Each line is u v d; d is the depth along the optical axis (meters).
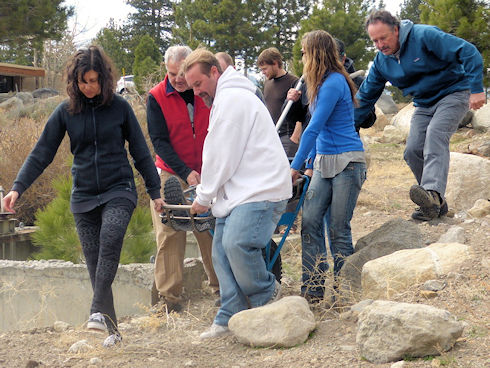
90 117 3.65
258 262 3.71
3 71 27.27
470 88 4.88
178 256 4.73
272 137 3.63
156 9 53.75
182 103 4.54
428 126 5.15
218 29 33.53
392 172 10.77
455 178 6.68
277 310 3.57
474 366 2.75
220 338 3.81
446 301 3.59
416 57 4.96
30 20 24.34
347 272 4.43
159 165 4.74
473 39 14.09
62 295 5.27
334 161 4.30
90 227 3.80
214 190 3.56
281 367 3.11
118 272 5.02
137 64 35.84
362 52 25.95
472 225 5.02
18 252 7.09
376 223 6.86
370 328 3.05
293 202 4.86
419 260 4.05
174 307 4.77
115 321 3.68
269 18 37.88
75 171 3.74
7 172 9.46
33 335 4.28
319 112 4.15
